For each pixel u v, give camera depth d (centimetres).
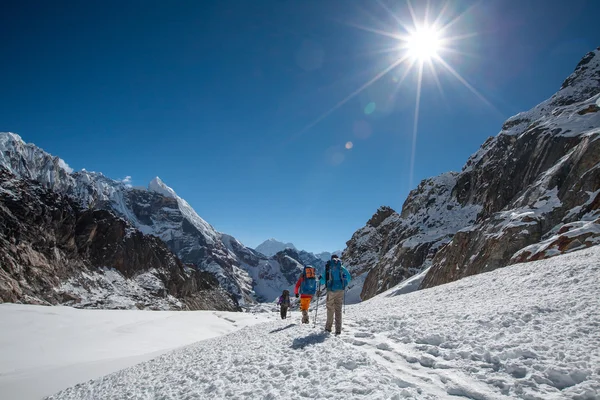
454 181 11438
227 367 727
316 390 477
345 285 924
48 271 8062
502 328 675
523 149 5634
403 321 908
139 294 10369
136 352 2708
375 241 14988
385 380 485
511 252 3138
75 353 2447
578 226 2370
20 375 1620
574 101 7256
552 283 1077
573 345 524
